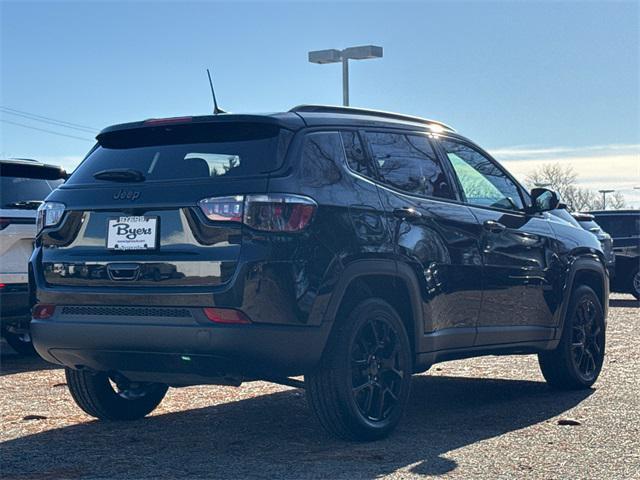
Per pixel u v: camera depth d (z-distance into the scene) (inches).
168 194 204.2
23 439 223.8
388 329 221.9
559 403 272.8
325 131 218.2
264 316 196.4
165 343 199.2
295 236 200.1
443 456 204.2
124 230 207.8
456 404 272.4
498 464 197.3
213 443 218.8
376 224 217.9
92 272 210.2
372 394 219.0
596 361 304.5
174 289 200.4
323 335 203.9
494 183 269.9
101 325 205.8
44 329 213.9
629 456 204.7
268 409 263.1
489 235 255.9
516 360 369.1
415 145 243.9
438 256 235.5
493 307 256.2
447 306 238.5
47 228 219.0
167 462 200.2
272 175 201.8
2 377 326.6
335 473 189.8
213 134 213.8
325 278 203.8
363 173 222.8
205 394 288.4
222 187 200.8
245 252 196.1
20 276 346.6
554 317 282.8
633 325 520.7
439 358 237.3
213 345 195.2
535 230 277.4
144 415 250.8
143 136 221.3
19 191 354.3
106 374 221.6
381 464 197.0
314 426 238.8
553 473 190.1
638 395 286.4
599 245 312.2
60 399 280.1
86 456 206.2
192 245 200.2
